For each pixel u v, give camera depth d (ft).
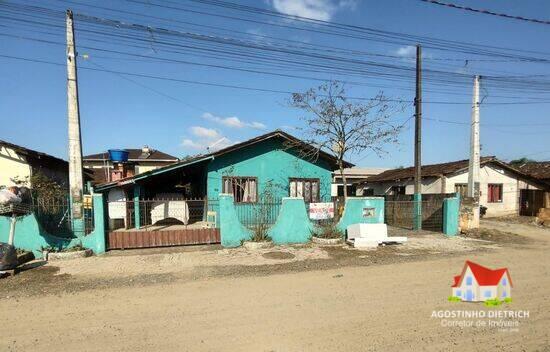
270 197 51.06
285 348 14.64
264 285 23.90
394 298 20.93
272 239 38.83
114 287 23.68
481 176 79.56
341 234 41.68
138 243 35.78
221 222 37.37
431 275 26.55
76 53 36.73
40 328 16.94
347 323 17.16
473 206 53.26
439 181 79.10
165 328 16.78
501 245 41.83
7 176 50.31
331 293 22.00
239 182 52.08
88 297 21.58
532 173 94.99
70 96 36.29
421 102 52.49
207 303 20.26
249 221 45.39
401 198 64.28
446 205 48.70
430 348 14.53
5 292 22.89
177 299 21.04
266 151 53.57
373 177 111.55
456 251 37.09
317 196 55.98
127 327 16.93
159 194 55.72
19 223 32.73
